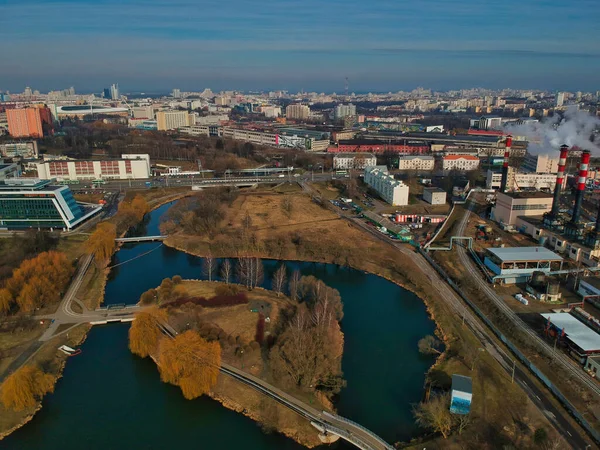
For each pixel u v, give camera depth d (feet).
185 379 634.43
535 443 543.39
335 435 570.46
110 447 567.18
